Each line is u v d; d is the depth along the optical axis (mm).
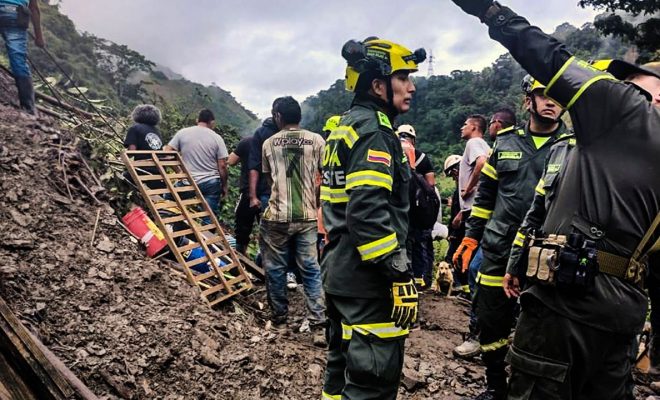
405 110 2225
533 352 1764
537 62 1694
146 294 3352
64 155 4254
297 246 4031
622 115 1614
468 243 3238
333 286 2146
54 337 2672
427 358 3754
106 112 6602
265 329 3814
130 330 2932
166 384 2730
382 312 2080
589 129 1671
